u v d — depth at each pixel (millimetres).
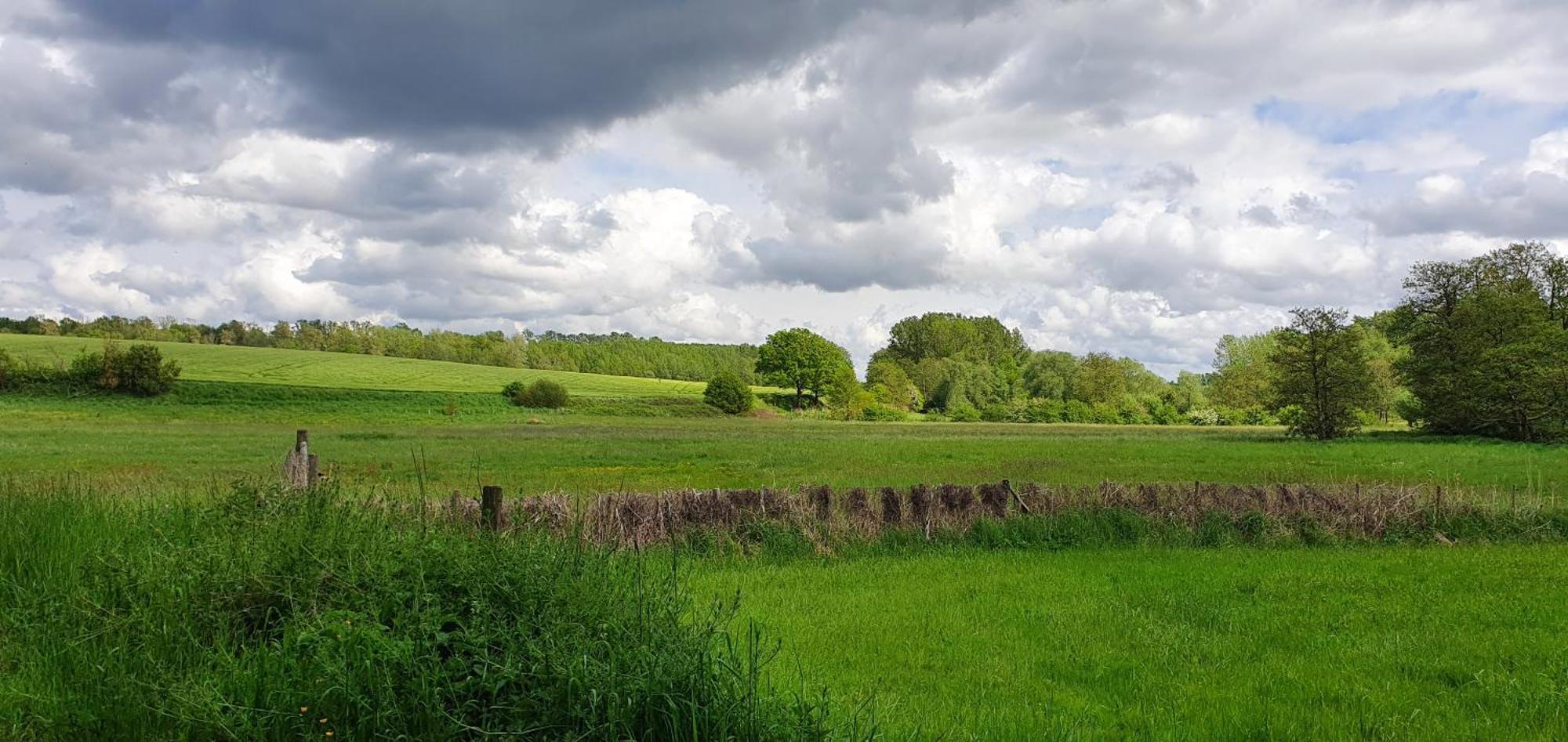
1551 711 7266
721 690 5664
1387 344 118750
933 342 167750
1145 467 36531
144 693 5750
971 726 6773
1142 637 9539
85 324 157250
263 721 5332
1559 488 28109
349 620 6008
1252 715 7156
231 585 6961
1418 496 18500
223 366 113562
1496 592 12148
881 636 9516
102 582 7281
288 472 12578
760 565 14156
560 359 184000
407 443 49719
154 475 27953
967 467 36688
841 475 33000
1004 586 12516
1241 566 14305
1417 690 7820
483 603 6359
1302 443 56250
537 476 32250
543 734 5340
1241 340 145375
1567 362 59156
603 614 6645
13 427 58781
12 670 6402
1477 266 71938
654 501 15117
